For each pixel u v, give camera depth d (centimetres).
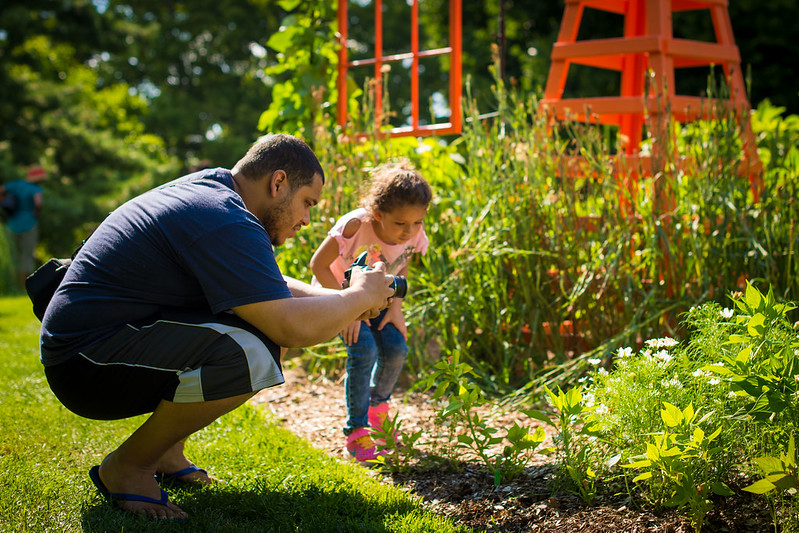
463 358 363
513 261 360
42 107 1733
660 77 393
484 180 384
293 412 317
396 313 275
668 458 175
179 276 188
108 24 2106
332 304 196
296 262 400
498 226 362
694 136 365
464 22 1595
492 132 388
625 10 498
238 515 196
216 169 208
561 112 403
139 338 184
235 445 254
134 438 194
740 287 333
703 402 195
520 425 287
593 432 205
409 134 447
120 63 2398
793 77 1186
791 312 314
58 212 1648
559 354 348
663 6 397
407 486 226
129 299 187
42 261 1750
